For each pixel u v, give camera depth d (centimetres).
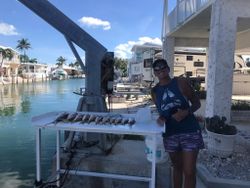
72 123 413
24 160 858
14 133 1211
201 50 3297
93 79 589
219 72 745
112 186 528
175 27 1398
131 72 4597
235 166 529
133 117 463
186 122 361
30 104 2331
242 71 2641
